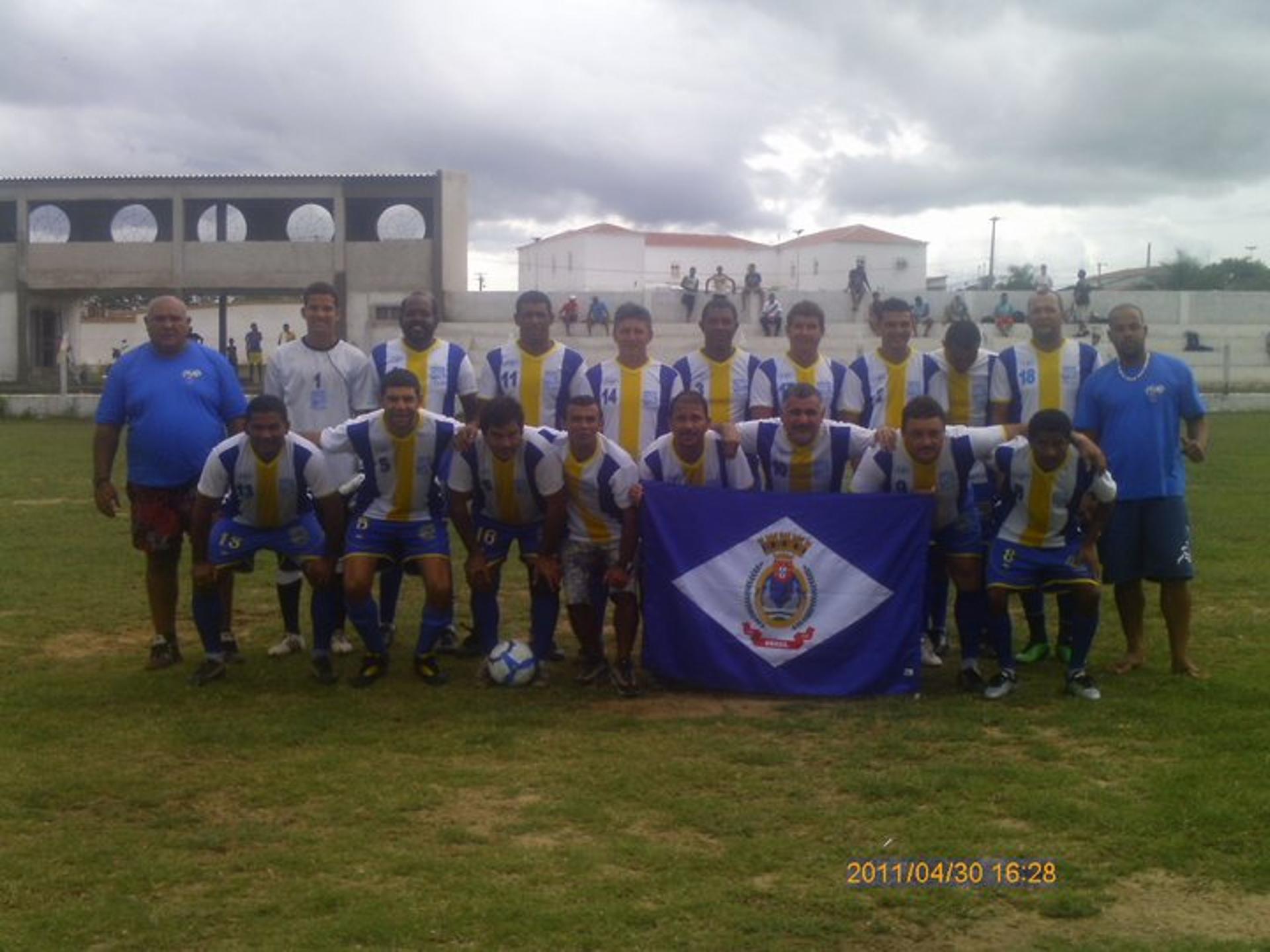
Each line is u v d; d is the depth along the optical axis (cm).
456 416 894
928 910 465
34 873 499
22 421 3472
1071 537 753
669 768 622
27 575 1158
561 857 512
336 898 474
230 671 822
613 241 8162
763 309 4447
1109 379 800
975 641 779
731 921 456
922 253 8419
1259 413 3719
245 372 4747
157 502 819
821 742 667
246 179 4341
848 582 765
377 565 797
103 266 4384
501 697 760
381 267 4366
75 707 730
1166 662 830
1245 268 7812
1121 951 432
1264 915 462
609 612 1009
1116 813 554
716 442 793
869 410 877
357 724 701
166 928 452
